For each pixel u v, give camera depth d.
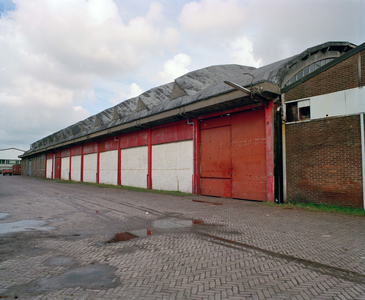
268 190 11.48
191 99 15.45
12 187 22.53
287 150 10.98
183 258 4.60
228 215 8.76
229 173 13.63
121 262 4.43
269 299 3.15
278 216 8.41
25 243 5.64
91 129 30.08
